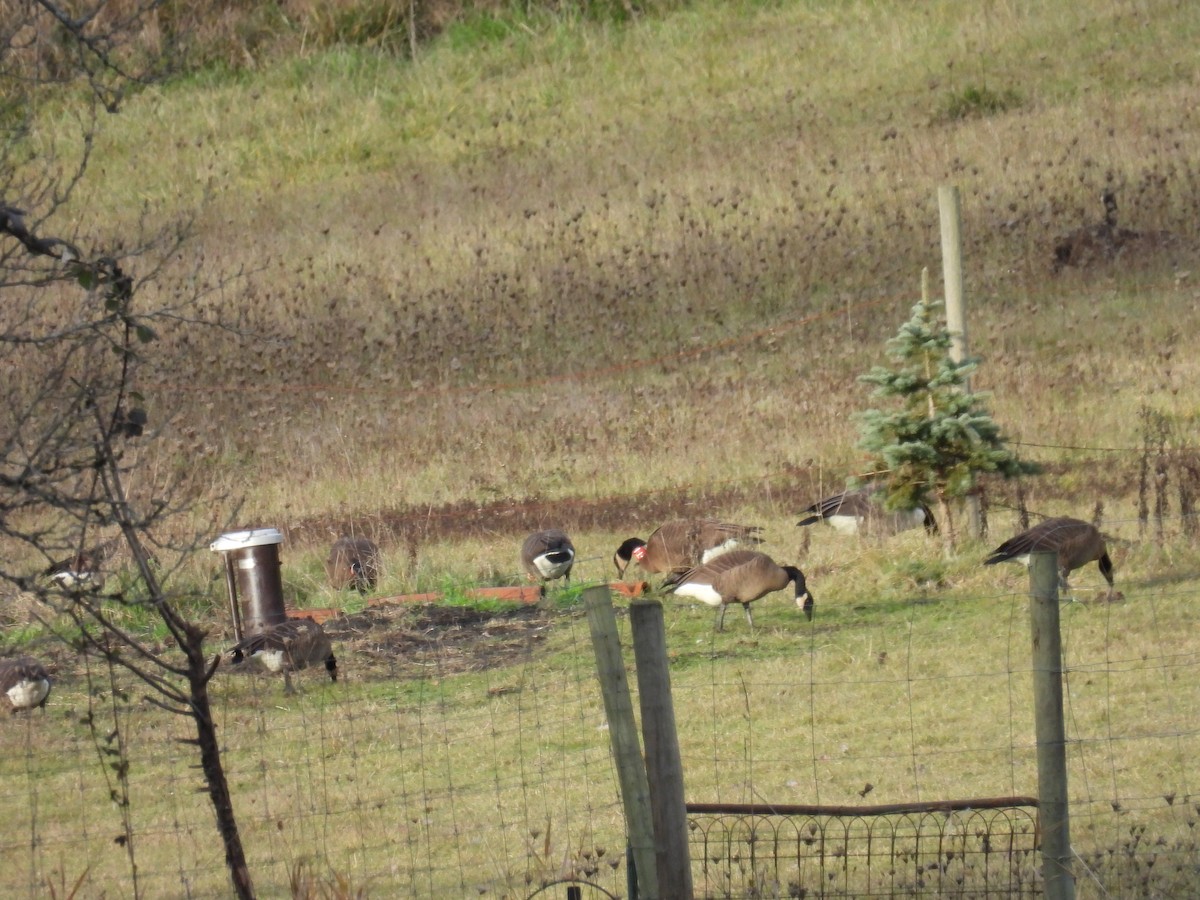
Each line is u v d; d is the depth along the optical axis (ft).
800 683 116.98
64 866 91.71
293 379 241.55
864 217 285.64
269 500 196.54
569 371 242.37
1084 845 83.20
